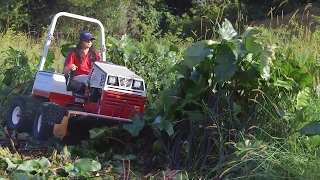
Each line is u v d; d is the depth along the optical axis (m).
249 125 6.32
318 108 6.53
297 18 22.36
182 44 13.10
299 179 5.53
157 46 9.58
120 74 7.10
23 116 7.57
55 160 6.25
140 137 7.11
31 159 6.38
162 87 8.54
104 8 23.52
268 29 10.22
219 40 6.36
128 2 23.94
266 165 5.70
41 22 24.41
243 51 6.09
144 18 26.03
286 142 6.01
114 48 9.27
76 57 7.80
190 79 6.58
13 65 10.67
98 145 7.05
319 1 23.75
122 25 24.19
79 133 7.01
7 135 7.08
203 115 6.41
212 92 6.48
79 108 7.47
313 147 5.93
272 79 6.44
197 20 23.39
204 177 6.03
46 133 6.93
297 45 8.61
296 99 6.45
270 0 24.80
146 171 6.49
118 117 6.98
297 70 6.56
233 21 22.62
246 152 5.73
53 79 7.52
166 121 6.38
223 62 6.16
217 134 6.29
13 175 5.65
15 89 9.32
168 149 6.56
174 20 25.94
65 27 22.27
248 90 6.51
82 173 5.90
